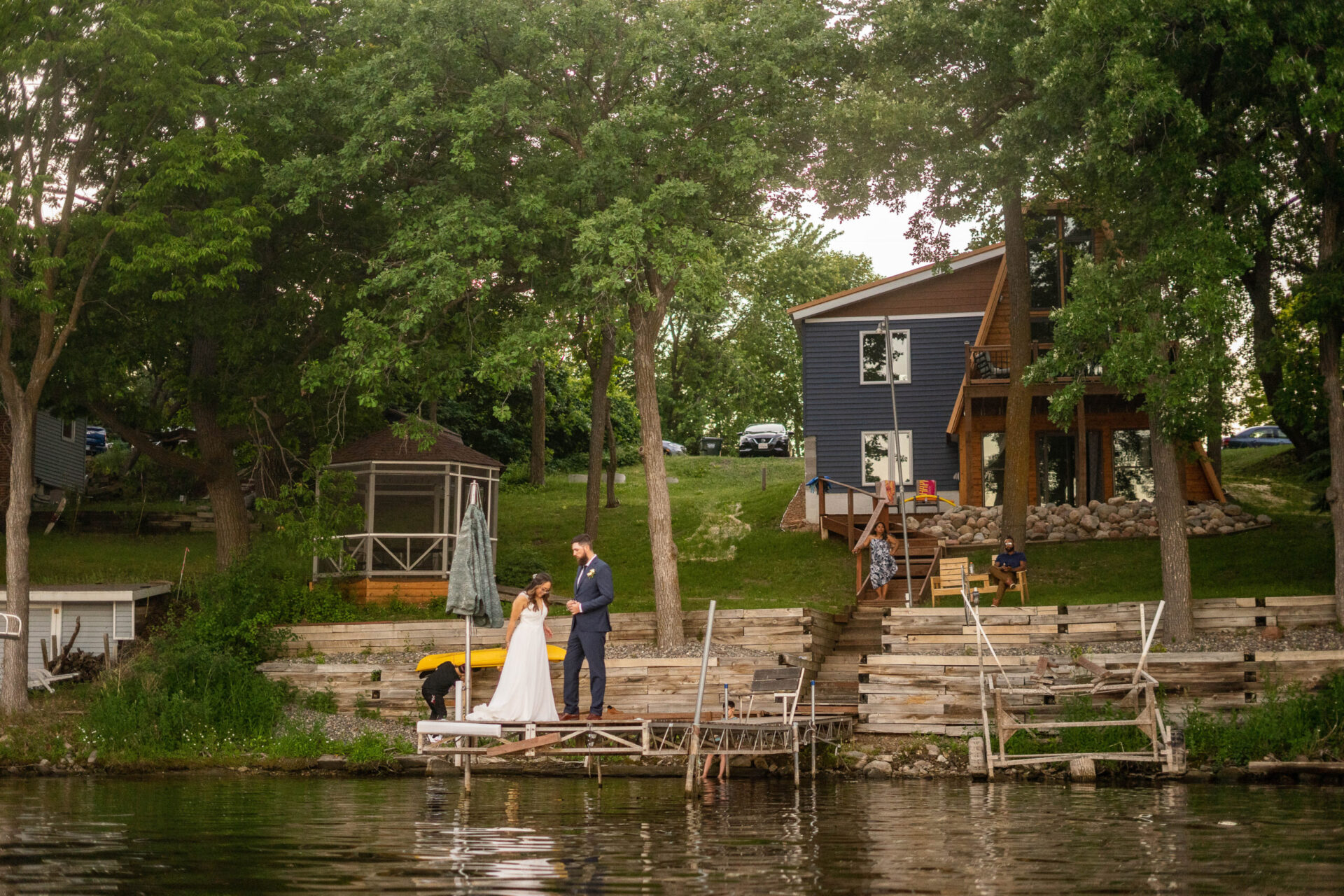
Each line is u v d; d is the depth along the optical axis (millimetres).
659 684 21266
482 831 11820
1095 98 21266
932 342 37344
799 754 18688
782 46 24078
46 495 38500
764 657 21578
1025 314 29266
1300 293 23891
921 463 36938
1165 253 20625
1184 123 20344
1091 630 21391
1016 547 28875
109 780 18266
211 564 32219
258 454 29594
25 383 26766
